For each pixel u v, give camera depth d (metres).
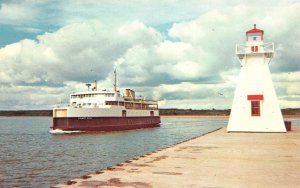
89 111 81.25
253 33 44.28
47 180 29.06
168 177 13.56
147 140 72.12
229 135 38.41
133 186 11.88
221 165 16.67
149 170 15.21
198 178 13.41
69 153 49.12
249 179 13.24
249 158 19.16
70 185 11.96
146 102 111.94
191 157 19.59
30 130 118.50
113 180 12.90
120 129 91.31
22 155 46.97
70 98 92.69
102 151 51.69
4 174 31.70
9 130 118.56
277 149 23.72
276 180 13.06
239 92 44.81
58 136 77.94
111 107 87.06
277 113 43.59
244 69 44.75
